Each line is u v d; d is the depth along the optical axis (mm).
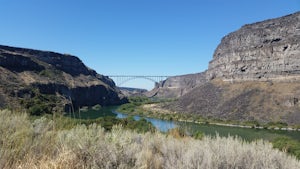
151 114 104062
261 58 135750
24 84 107312
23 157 3160
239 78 142500
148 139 5867
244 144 5145
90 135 3695
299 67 118312
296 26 136500
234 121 100250
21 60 125625
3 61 116188
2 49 132500
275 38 142875
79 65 178875
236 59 150000
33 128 4168
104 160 3191
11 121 4152
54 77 139000
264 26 153875
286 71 122375
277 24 147500
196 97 148750
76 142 3527
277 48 129125
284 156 4969
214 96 140125
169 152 4891
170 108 144500
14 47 139375
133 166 3332
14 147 3279
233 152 4566
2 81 97562
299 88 111875
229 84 145750
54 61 158625
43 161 3055
